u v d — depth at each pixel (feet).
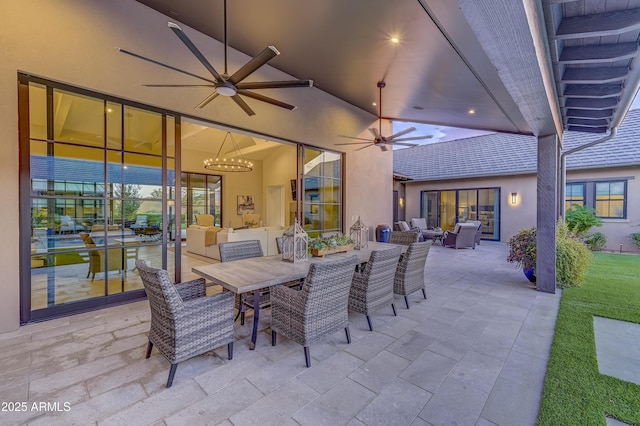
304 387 6.79
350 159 22.58
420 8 9.61
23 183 9.70
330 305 8.21
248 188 38.60
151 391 6.58
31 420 5.66
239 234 21.25
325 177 21.03
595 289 14.57
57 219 10.54
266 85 9.29
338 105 21.20
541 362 7.93
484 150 37.09
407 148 45.85
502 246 30.32
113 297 11.85
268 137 17.37
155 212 12.87
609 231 26.84
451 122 23.75
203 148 34.76
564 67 10.56
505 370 7.55
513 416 5.89
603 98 13.16
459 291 14.53
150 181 12.71
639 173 25.57
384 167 26.37
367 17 10.85
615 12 7.39
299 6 10.81
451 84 14.73
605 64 10.10
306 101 18.86
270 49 7.54
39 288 10.18
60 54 10.05
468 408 6.13
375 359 8.05
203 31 13.34
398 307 12.23
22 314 9.76
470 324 10.46
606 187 27.22
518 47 6.56
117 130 11.84
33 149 9.96
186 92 13.21
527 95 9.25
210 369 7.48
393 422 5.73
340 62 15.03
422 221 35.50
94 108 11.30
